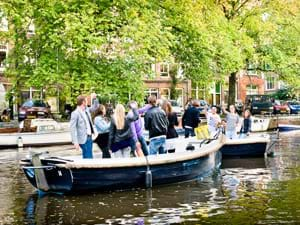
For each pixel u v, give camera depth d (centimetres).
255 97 4650
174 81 4856
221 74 2723
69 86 2023
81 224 822
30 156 1098
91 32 1981
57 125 2408
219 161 1515
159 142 1234
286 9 3128
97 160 1031
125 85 2092
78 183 1029
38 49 2203
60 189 1052
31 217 871
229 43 2577
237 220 834
